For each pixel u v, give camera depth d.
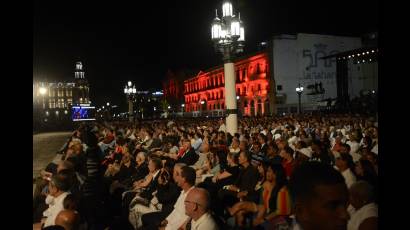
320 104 48.00
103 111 106.12
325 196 1.48
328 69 55.41
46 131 52.19
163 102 98.56
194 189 4.04
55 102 125.62
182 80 99.81
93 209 6.71
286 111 53.09
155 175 7.49
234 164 7.85
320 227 1.50
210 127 19.48
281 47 54.09
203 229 3.92
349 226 3.81
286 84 54.16
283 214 4.89
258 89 59.25
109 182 8.41
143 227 6.09
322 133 13.89
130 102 37.06
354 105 37.94
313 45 54.84
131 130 20.94
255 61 60.03
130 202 6.91
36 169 13.76
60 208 5.15
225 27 12.06
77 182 6.87
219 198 6.59
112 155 11.83
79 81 130.12
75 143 9.91
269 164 5.51
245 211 5.36
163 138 14.07
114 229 6.53
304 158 7.23
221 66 73.69
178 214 5.46
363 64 54.00
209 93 81.00
